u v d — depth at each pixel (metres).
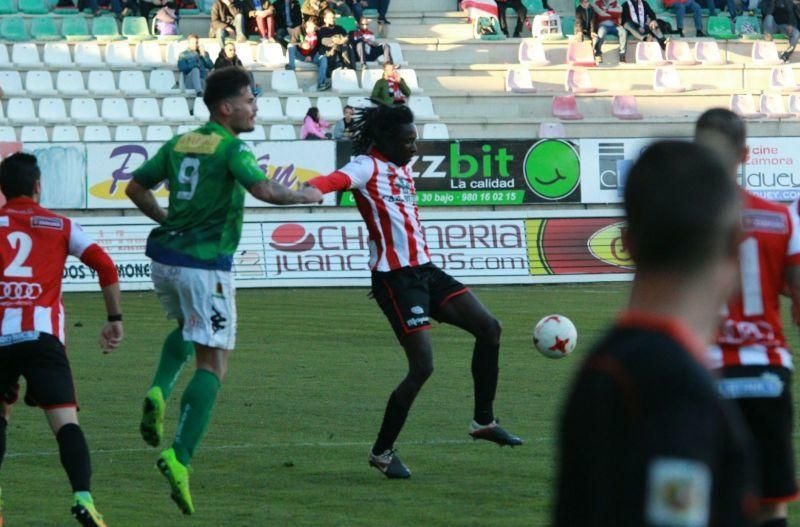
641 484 5.59
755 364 14.30
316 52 82.00
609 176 67.38
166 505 19.86
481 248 64.94
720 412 5.70
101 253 18.62
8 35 81.81
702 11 94.06
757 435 14.38
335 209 66.00
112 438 25.83
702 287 6.01
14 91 76.94
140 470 22.70
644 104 85.44
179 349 19.41
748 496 5.78
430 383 33.16
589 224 66.25
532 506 19.48
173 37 83.00
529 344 41.06
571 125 81.56
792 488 14.34
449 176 66.25
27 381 17.91
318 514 19.11
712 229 5.91
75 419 17.84
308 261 64.12
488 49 87.94
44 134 71.62
